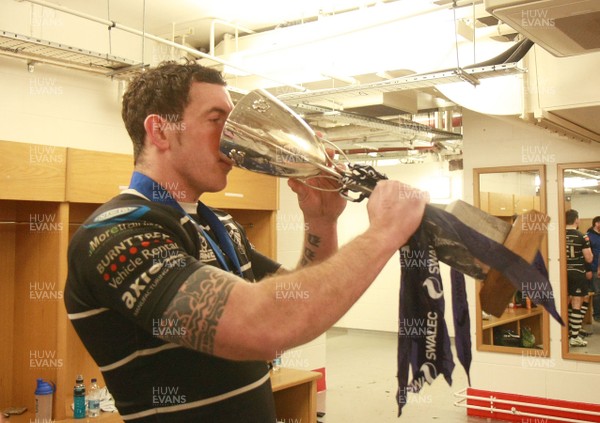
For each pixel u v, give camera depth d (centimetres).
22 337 259
